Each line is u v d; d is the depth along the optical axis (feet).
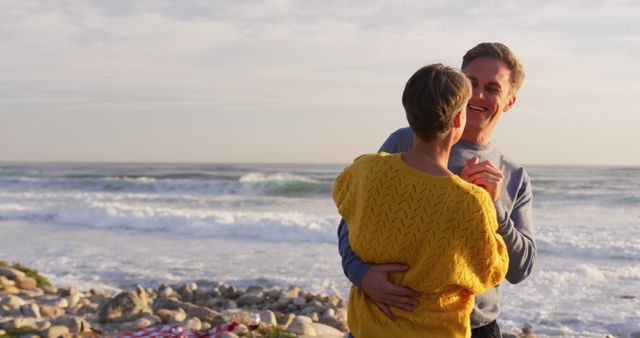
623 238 52.80
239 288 34.30
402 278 7.25
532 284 34.35
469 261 7.04
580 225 64.23
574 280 35.50
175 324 21.03
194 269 40.40
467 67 9.26
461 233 6.88
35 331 20.30
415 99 7.15
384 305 7.45
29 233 61.98
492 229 6.97
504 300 30.66
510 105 9.61
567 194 104.68
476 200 6.91
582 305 29.66
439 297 7.24
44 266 41.70
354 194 7.57
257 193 122.21
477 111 9.04
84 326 20.97
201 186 126.62
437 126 7.11
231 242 54.65
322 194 119.75
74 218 73.20
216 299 29.09
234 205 100.89
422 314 7.25
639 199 97.45
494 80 9.00
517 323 26.71
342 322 23.41
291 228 59.00
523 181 9.43
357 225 7.40
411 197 7.02
